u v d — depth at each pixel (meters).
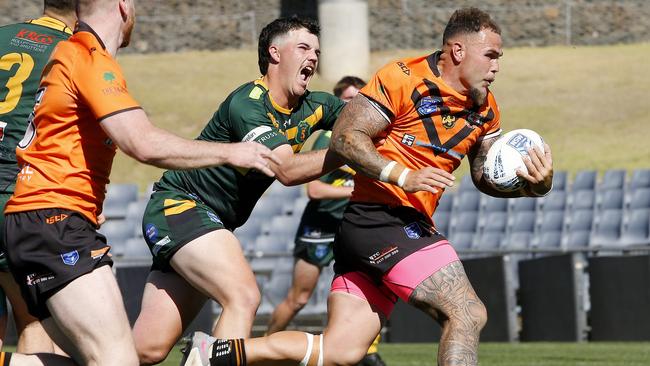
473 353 17.11
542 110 91.81
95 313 14.80
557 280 44.06
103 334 14.83
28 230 14.90
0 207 18.61
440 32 118.56
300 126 19.64
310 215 30.06
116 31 15.72
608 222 62.78
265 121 18.64
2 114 18.84
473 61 17.66
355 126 17.62
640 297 42.41
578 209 64.81
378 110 17.66
